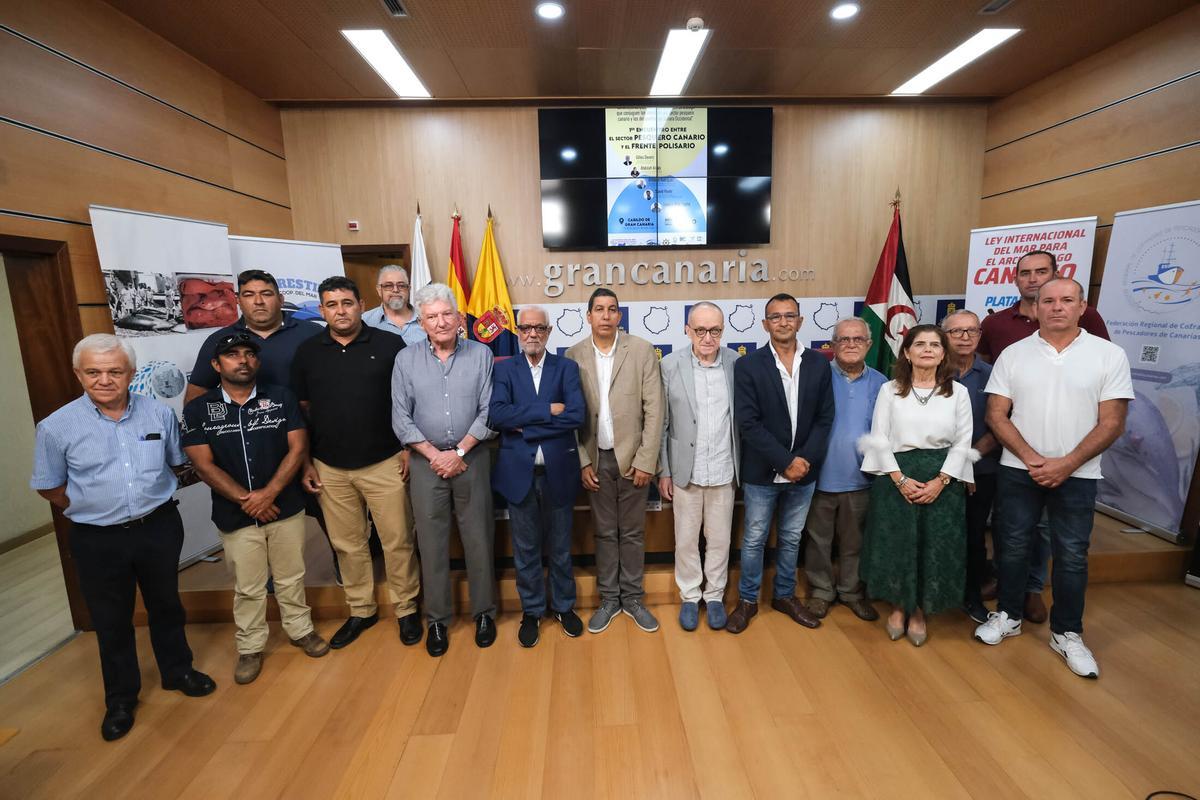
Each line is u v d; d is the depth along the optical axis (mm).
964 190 4598
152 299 2756
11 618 2785
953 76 3959
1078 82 3723
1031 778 1657
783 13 3035
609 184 4324
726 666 2219
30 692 2197
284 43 3238
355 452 2268
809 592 2711
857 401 2420
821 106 4430
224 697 2117
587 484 2391
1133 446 3105
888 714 1938
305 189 4312
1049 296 2092
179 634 2131
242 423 2127
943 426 2188
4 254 2342
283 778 1734
